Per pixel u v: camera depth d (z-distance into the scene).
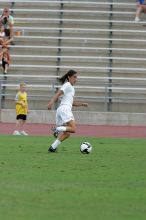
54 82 76.81
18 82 77.56
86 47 81.56
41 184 27.50
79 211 22.02
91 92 76.88
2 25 80.50
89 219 20.73
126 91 76.62
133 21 84.00
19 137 53.72
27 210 22.02
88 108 75.75
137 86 77.19
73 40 82.25
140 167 34.06
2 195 24.73
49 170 31.98
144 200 24.36
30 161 35.56
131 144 48.69
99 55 81.06
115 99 76.06
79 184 27.73
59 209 22.30
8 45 80.00
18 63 80.31
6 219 20.45
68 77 41.41
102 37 82.75
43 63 80.31
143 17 85.38
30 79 78.75
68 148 43.66
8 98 76.12
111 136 58.38
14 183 27.58
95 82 77.50
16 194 25.00
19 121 61.22
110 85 76.69
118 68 79.25
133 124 72.94
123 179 29.50
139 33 82.94
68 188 26.62
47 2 86.50
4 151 40.75
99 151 42.19
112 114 73.00
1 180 28.38
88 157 38.28
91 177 29.89
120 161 36.66
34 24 84.44
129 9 86.00
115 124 73.00
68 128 40.22
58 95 40.91
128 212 22.09
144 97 76.94
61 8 86.12
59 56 80.50
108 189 26.61
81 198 24.45
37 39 82.56
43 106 76.00
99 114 73.00
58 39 82.44
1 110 73.25
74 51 81.31
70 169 32.53
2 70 79.44
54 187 26.80
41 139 51.50
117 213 21.86
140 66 80.12
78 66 79.94
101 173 31.33
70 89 41.06
